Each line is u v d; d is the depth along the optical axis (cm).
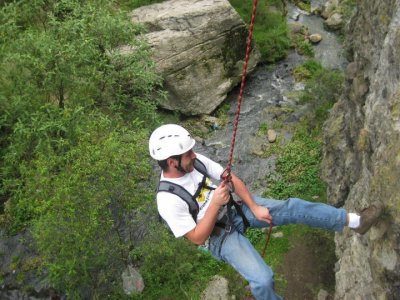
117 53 1191
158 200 465
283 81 1780
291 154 1440
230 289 1095
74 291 1035
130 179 979
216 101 1675
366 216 504
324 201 1262
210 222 445
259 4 1939
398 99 564
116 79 1219
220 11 1633
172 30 1614
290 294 1073
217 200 445
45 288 1119
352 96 983
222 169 494
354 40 1100
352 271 746
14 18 1194
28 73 1151
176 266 1127
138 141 1027
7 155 1125
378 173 554
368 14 867
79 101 1169
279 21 1947
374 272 585
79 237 896
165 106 1659
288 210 491
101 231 953
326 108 1520
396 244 518
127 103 1305
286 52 1888
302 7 2144
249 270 460
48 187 955
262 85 1775
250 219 496
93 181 955
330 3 2094
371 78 810
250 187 1388
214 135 1593
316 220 493
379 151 591
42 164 962
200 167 484
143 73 1202
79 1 1274
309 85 1623
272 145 1506
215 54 1658
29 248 1188
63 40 1127
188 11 1630
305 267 1115
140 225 1121
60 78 1122
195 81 1631
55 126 1073
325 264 1112
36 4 1224
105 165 918
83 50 1118
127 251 1087
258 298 463
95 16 1187
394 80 606
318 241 1156
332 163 1149
